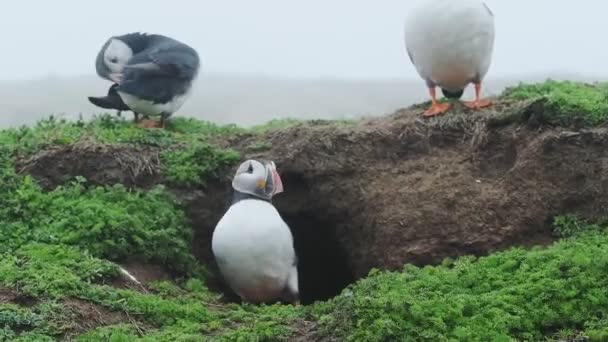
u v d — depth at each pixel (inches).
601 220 130.1
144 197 134.9
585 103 135.5
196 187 137.9
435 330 111.6
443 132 138.7
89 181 136.7
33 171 136.5
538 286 115.6
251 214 129.4
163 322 118.1
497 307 114.1
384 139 139.2
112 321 116.9
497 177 134.9
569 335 112.8
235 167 139.2
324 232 140.6
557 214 131.3
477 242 131.0
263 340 113.8
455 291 117.0
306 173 138.8
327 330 113.4
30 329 114.0
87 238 128.0
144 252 129.8
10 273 119.5
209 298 125.4
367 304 113.5
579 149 132.6
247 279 130.0
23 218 130.3
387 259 132.6
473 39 139.2
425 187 134.8
